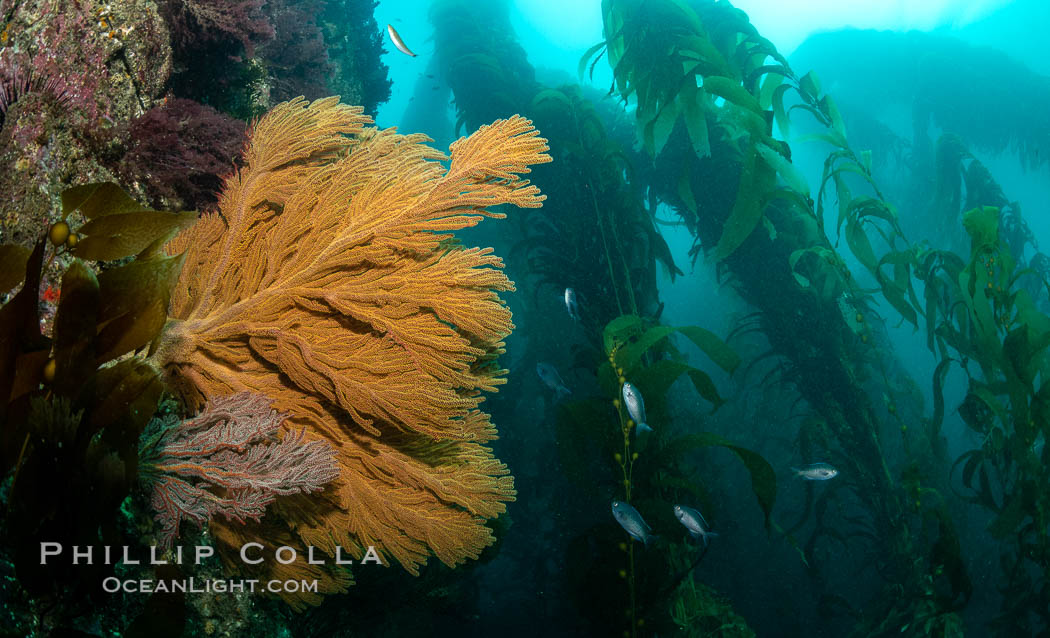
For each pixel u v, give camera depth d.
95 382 1.51
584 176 4.99
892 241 4.28
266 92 3.39
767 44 4.87
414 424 1.77
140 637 1.49
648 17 4.68
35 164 2.08
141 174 2.29
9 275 1.54
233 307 1.94
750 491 7.04
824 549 6.50
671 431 5.25
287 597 2.12
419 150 2.12
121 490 1.47
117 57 2.38
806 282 4.54
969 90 9.12
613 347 3.58
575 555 3.55
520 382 6.92
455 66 6.70
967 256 7.63
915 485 4.21
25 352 1.43
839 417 4.53
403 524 1.92
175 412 2.13
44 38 2.23
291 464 1.70
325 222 1.96
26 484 1.37
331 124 2.20
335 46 5.74
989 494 3.89
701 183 4.89
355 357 1.80
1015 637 3.83
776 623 6.39
